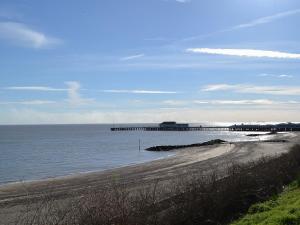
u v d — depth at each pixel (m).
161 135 165.88
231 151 57.81
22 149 84.81
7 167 52.22
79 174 39.25
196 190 13.30
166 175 31.94
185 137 146.50
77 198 21.09
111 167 48.59
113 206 10.10
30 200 21.73
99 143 106.38
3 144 103.06
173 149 76.25
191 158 49.75
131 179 30.52
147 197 12.58
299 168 22.42
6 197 24.42
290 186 18.53
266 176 17.91
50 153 74.06
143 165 44.09
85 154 70.88
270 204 14.58
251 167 20.00
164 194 16.25
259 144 70.69
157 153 69.75
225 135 161.75
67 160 60.53
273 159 24.33
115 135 164.75
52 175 42.84
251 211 13.85
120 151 76.88
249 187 15.76
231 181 14.86
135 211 10.41
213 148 68.00
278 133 143.12
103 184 28.31
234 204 14.07
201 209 12.67
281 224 11.80
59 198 21.77
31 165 54.41
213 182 14.25
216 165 37.06
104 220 9.64
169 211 11.78
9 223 16.22
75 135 164.12
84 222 9.82
